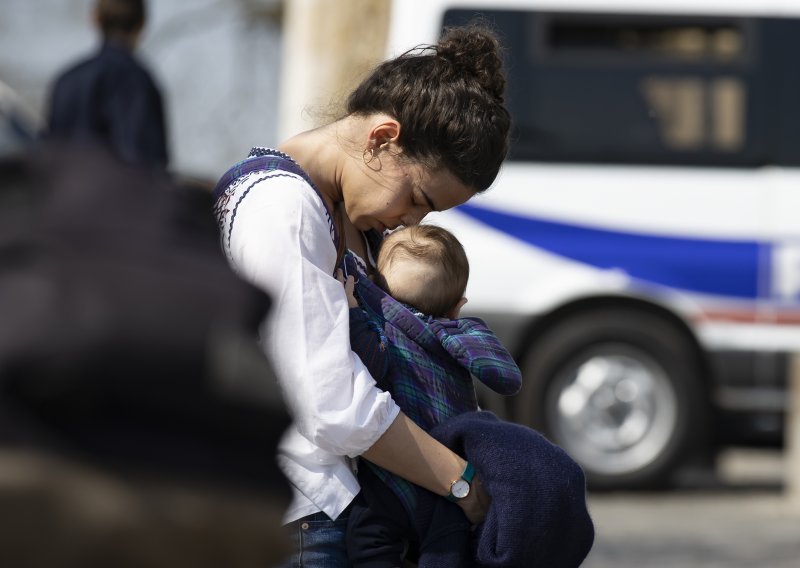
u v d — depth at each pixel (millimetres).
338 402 7777
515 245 25141
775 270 25094
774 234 25125
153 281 4461
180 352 4359
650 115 25453
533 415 25172
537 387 25109
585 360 25219
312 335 7773
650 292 25031
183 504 4348
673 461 25219
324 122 9242
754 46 25531
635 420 25219
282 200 8000
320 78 27000
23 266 4406
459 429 8312
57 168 4742
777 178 25203
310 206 8078
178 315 4414
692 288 25125
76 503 4230
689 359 25203
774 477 27453
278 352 7766
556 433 25219
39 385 4184
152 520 4309
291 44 27719
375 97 8539
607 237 25203
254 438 4512
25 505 4172
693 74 25531
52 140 4906
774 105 25375
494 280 25156
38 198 4645
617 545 21078
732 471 28062
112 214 4617
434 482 8156
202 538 4387
